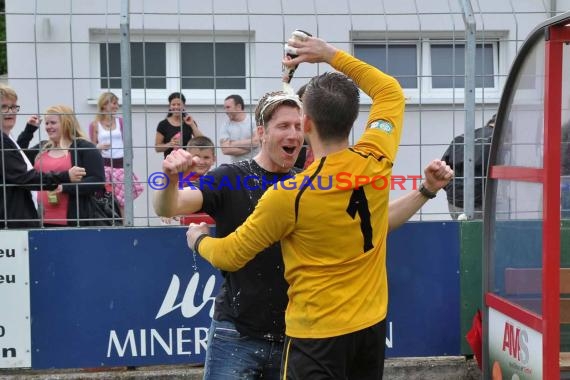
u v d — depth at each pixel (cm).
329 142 263
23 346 448
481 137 485
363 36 535
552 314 335
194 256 453
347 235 257
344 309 260
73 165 482
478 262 466
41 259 445
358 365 274
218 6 637
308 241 258
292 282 267
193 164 266
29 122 525
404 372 466
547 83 329
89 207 478
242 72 595
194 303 455
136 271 451
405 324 465
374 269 268
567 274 407
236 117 486
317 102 260
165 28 602
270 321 297
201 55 589
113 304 451
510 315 377
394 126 277
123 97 448
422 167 532
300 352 264
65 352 450
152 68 581
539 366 346
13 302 446
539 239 353
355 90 265
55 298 447
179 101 492
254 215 260
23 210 466
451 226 464
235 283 298
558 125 329
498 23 637
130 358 455
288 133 291
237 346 301
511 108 381
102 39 633
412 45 530
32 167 480
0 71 1513
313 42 284
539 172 338
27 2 648
